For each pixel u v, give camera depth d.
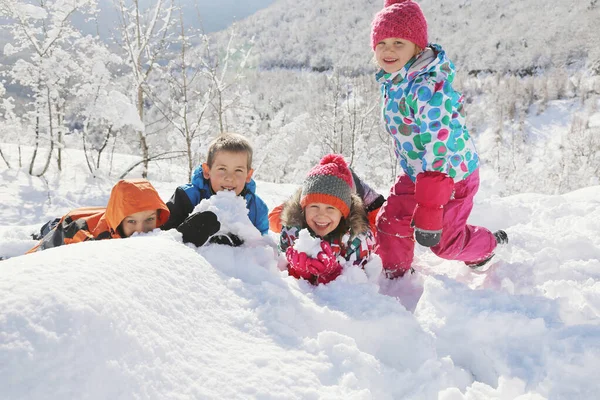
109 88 8.63
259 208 2.73
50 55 7.91
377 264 2.35
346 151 11.88
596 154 22.45
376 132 11.93
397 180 2.54
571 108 63.00
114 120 7.92
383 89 2.47
